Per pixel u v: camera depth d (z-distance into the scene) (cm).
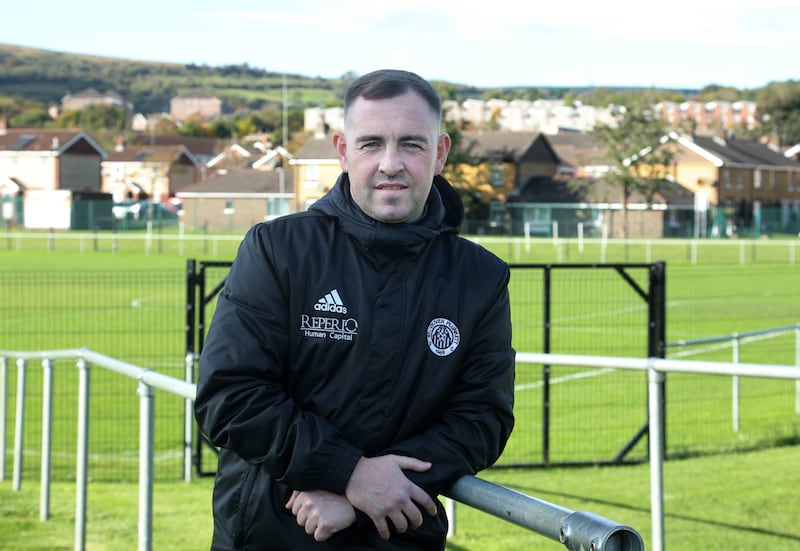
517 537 628
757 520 671
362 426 234
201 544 614
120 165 10675
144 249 4788
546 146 7406
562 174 7538
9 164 9350
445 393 238
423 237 238
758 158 8325
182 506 725
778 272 3409
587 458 927
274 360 236
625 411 1175
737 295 2716
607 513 696
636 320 2184
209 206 8069
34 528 651
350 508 224
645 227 6662
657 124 6353
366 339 234
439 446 232
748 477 806
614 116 6438
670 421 1116
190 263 855
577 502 731
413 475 227
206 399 235
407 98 238
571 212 6894
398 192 236
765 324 2125
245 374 232
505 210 6994
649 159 6294
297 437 222
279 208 7900
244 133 17712
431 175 243
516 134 7344
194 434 1012
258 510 235
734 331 2000
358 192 240
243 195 7975
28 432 1066
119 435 1046
